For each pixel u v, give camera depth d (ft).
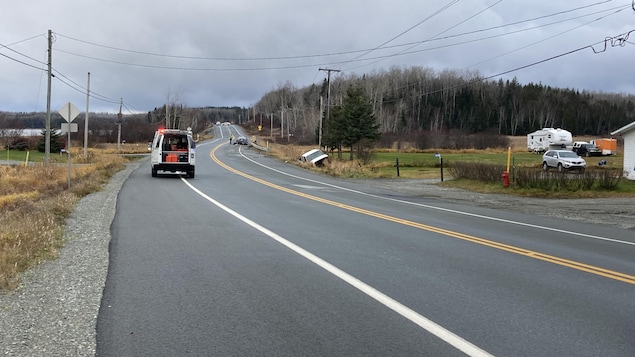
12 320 15.71
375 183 91.91
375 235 32.63
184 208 45.44
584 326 15.62
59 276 21.21
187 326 15.39
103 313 16.58
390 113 401.29
